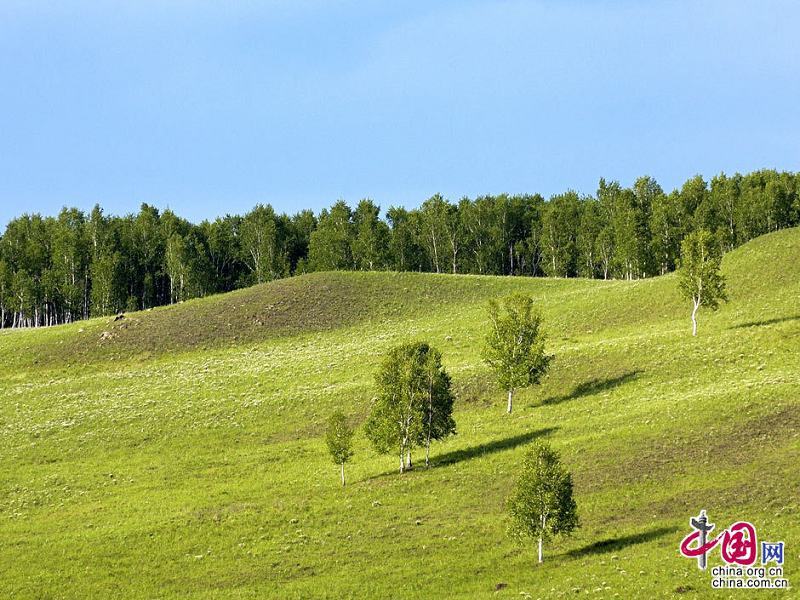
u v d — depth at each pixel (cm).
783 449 8381
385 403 9900
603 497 8175
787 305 13238
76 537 8556
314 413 12050
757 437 8706
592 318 15000
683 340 12362
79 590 7444
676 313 14188
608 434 9475
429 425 9781
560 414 10606
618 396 10819
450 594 6869
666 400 10194
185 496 9519
